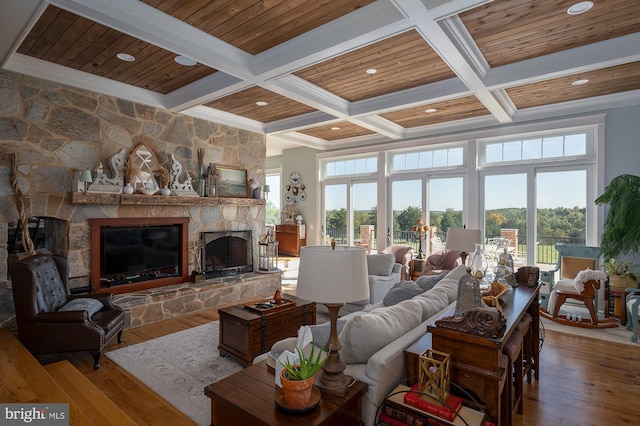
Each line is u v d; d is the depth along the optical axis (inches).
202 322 168.7
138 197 171.9
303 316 141.3
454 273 124.6
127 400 99.4
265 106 205.2
